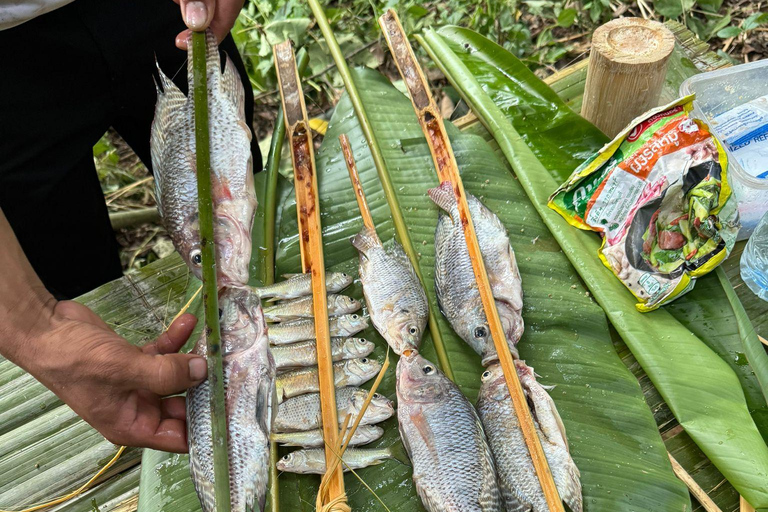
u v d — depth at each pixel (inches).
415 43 46.6
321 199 32.2
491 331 25.2
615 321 27.1
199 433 20.5
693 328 27.4
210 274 19.6
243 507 19.7
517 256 29.6
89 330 18.4
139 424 20.2
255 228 31.3
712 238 26.5
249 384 20.4
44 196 28.9
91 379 18.4
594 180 28.8
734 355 26.6
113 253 35.7
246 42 45.9
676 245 27.2
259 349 20.7
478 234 28.5
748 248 28.1
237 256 21.0
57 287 34.0
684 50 36.9
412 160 32.6
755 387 25.8
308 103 46.9
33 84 26.8
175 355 19.2
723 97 31.3
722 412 24.5
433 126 31.3
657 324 27.0
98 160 44.8
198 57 20.3
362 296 29.4
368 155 33.3
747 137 29.0
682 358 25.9
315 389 26.5
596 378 26.0
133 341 29.4
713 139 26.2
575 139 32.5
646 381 26.9
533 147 32.6
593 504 23.1
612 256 28.0
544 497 22.4
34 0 24.2
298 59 36.7
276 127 32.9
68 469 26.5
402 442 24.1
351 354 27.1
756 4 44.8
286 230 31.8
